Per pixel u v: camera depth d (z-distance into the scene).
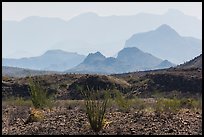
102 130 25.53
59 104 45.62
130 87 100.69
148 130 25.11
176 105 36.53
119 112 35.22
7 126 28.31
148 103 45.00
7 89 94.00
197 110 36.00
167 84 99.44
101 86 99.50
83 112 35.44
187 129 25.12
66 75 108.88
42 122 29.58
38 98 39.44
